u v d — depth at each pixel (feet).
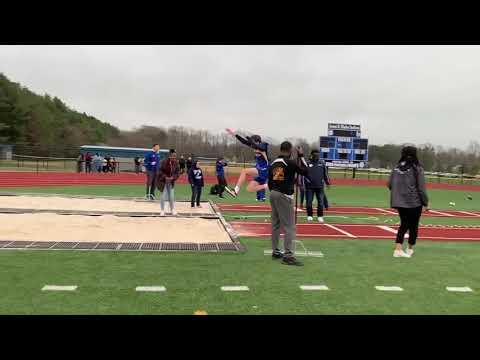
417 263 25.62
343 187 106.32
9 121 229.45
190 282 20.02
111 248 26.53
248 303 17.39
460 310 17.30
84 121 344.49
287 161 24.44
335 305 17.48
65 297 17.37
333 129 146.72
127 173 131.75
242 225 38.29
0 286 18.52
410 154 27.17
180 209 48.55
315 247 29.71
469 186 131.64
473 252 29.68
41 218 36.22
